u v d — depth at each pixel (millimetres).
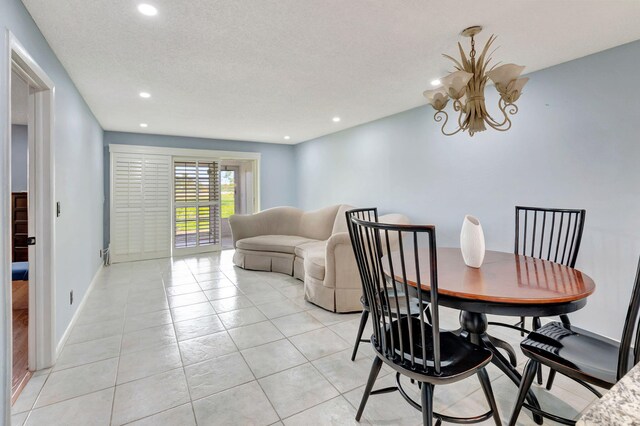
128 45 2201
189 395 1747
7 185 1418
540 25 1970
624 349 1120
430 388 1268
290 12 1823
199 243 5879
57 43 2143
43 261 1999
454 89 1780
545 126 2654
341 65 2572
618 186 2271
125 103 3547
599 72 2342
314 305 3146
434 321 1196
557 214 2590
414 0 1710
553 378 1781
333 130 5234
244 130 5199
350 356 2172
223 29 2006
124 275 4266
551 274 1577
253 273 4395
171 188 5551
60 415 1580
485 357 1335
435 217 3660
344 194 5223
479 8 1788
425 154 3762
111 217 5043
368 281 1493
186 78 2834
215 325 2662
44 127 2020
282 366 2043
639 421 457
